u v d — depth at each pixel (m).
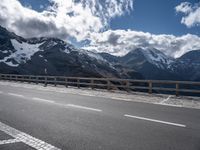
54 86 27.45
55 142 6.07
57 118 8.95
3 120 8.52
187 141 6.30
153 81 18.20
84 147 5.72
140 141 6.24
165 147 5.82
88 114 9.84
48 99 14.80
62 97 16.02
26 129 7.30
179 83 16.89
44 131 7.10
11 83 32.72
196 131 7.32
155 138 6.52
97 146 5.80
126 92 19.70
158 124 8.18
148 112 10.50
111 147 5.74
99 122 8.36
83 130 7.26
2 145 5.82
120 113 10.16
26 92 19.52
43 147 5.70
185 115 9.91
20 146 5.76
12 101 13.73
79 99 14.97
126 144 5.98
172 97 16.45
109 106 12.12
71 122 8.31
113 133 6.96
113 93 19.06
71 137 6.52
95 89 22.56
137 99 15.28
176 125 8.09
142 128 7.59
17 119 8.70
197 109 11.58
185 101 14.54
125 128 7.56
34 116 9.29
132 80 19.48
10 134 6.76
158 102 13.97
